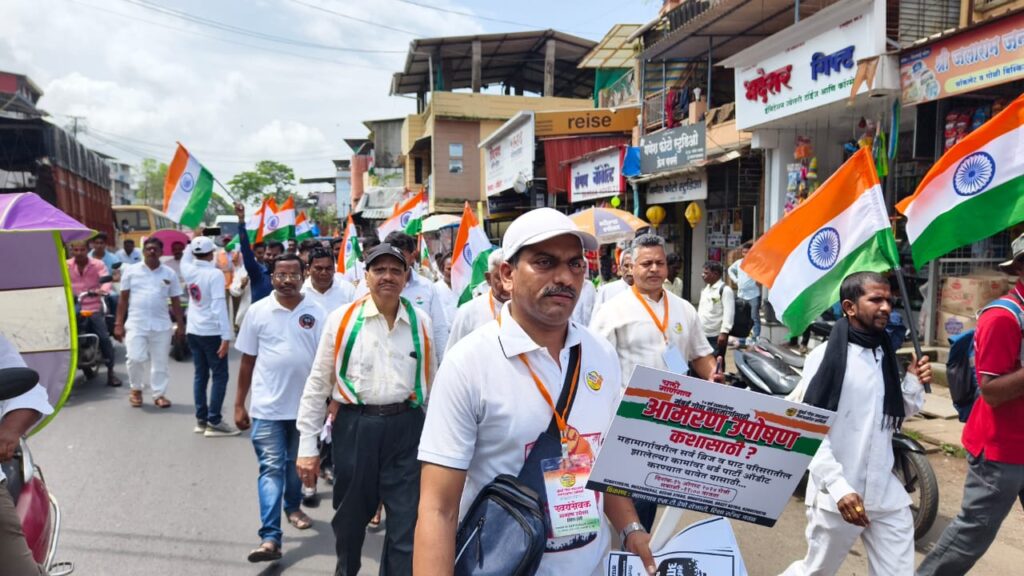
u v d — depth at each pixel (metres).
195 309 6.57
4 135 15.02
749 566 4.02
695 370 4.07
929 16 7.85
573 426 1.84
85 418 7.26
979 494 3.06
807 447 1.96
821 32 8.09
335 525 3.50
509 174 19.56
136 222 24.56
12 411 2.51
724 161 10.53
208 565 4.02
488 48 24.91
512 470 1.81
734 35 11.43
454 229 23.91
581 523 1.81
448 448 1.77
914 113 8.20
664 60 13.18
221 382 6.69
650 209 13.24
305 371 4.18
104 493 5.12
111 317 10.90
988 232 3.49
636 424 1.83
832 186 3.56
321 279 5.23
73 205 16.89
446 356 1.86
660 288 3.96
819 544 3.04
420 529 1.72
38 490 2.97
